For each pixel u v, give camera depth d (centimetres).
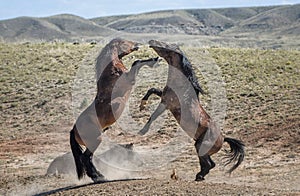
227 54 3525
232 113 2264
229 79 2820
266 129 1983
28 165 1600
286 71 3061
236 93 2555
